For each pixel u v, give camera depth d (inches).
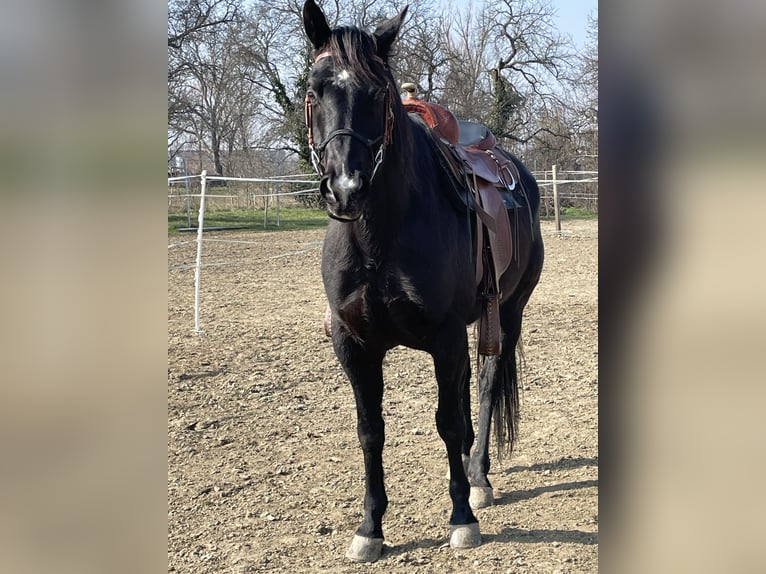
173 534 124.6
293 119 911.7
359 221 103.9
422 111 135.0
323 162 97.9
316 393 206.4
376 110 98.0
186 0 836.0
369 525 118.0
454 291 113.3
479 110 1030.4
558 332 275.3
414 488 143.7
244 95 997.2
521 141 1039.6
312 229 725.3
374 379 118.0
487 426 145.8
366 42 100.6
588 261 465.1
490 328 129.7
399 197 105.1
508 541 121.0
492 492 137.6
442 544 120.6
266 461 157.9
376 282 107.3
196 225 724.7
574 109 1061.8
